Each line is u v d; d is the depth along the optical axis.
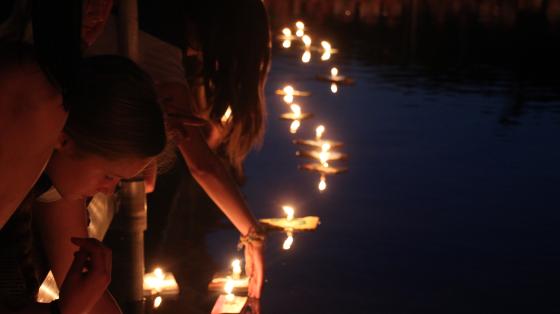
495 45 12.95
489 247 4.12
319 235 4.28
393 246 4.12
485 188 5.22
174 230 4.35
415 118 7.44
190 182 5.35
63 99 1.89
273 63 10.70
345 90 8.86
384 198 4.97
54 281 2.72
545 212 4.73
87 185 2.08
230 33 3.47
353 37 13.59
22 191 1.97
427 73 10.24
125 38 3.04
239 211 3.36
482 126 7.15
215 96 3.59
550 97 8.70
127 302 3.29
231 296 3.44
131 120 1.94
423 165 5.80
